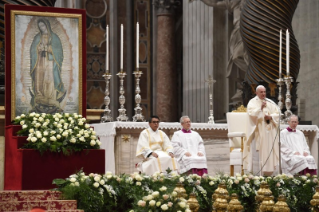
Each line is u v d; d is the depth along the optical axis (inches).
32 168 909.2
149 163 1080.8
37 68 1026.1
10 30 1010.7
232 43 1867.6
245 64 1829.5
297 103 1690.5
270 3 1446.9
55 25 1038.4
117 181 880.3
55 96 1034.7
